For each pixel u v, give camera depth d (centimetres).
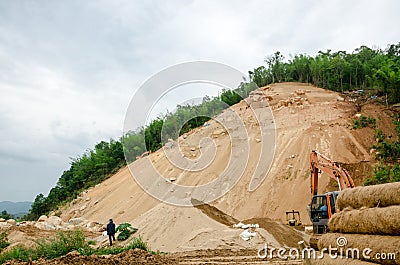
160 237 2058
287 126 4003
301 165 3212
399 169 2905
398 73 4484
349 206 514
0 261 1425
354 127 3659
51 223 3353
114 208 3912
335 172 1667
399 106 4138
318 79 5847
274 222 2194
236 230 1975
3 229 2498
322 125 3772
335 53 6500
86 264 1195
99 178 5988
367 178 2939
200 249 1806
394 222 404
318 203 1434
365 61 6109
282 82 6084
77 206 4647
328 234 548
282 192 2962
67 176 6762
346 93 5156
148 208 3497
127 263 1250
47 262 1247
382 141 3409
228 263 1336
